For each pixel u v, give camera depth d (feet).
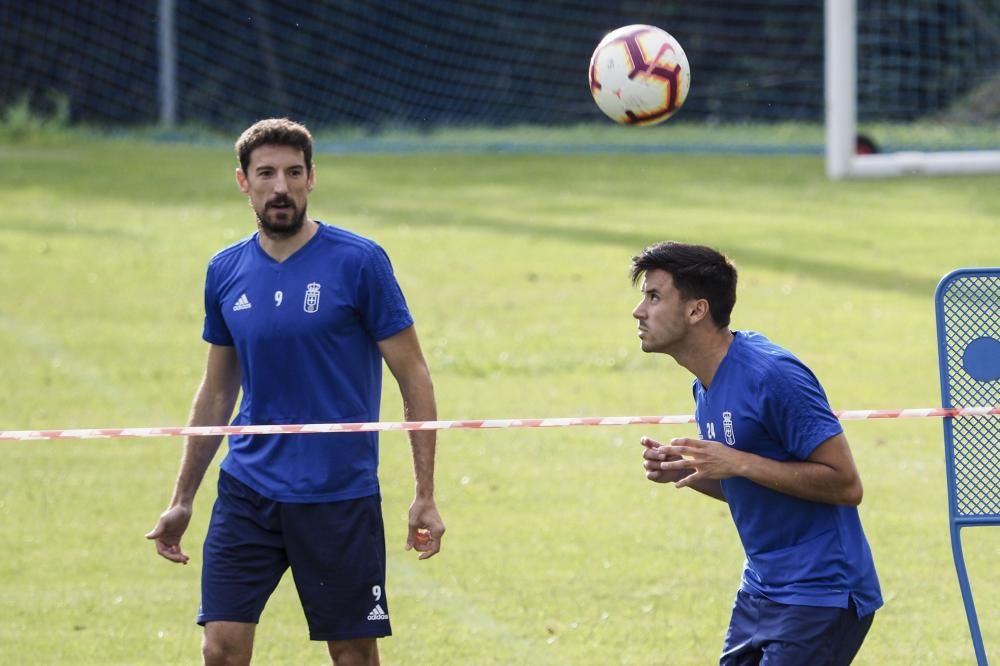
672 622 76.64
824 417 51.13
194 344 143.95
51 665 70.69
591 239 197.98
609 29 372.17
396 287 58.90
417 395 58.70
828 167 259.39
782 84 371.97
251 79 364.79
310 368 58.03
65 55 354.54
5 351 139.64
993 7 338.95
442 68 372.17
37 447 110.22
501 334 147.64
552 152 311.88
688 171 272.72
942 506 96.17
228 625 57.52
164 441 112.68
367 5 367.86
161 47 356.18
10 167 267.80
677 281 52.49
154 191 241.96
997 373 57.41
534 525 93.30
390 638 74.54
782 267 178.29
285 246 58.65
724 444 52.21
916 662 70.64
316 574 57.57
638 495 99.76
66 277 172.76
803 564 51.98
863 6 342.23
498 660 71.56
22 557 86.74
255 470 57.98
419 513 58.49
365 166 283.79
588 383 129.49
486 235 201.16
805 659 51.21
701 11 371.56
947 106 342.03
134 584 82.89
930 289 165.37
